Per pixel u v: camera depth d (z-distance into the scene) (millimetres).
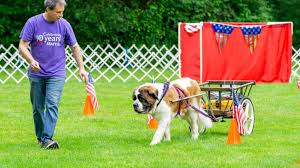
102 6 34188
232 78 22391
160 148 10711
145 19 35625
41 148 10672
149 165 9297
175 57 27797
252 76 22578
